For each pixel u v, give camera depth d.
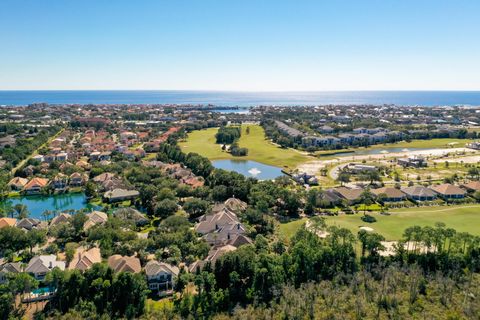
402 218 130.62
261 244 102.31
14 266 92.25
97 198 162.88
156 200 145.62
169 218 119.44
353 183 180.88
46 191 169.12
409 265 92.75
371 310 78.06
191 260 98.94
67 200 162.25
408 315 76.00
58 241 112.75
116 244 106.00
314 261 91.19
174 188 160.50
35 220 124.88
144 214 139.75
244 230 116.69
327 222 126.06
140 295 79.75
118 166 199.50
